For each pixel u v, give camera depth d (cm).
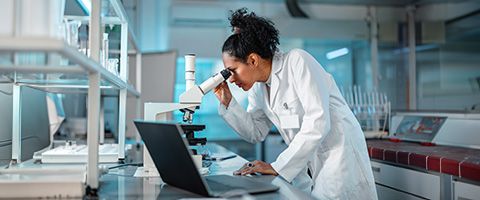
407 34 410
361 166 166
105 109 309
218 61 421
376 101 297
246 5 420
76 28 122
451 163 176
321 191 158
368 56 416
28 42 78
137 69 284
